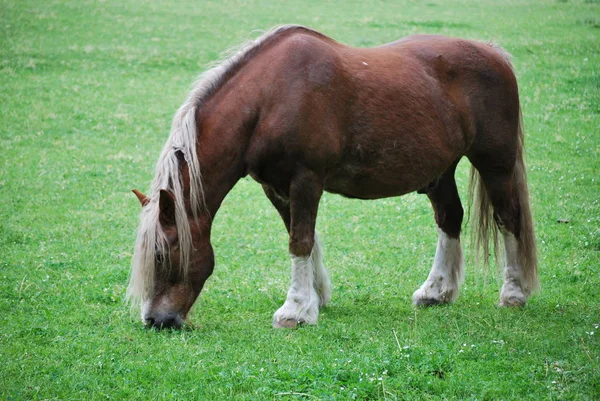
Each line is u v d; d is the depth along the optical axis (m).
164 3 34.53
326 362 6.34
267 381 5.99
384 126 7.66
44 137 17.08
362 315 8.05
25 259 9.80
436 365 6.30
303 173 7.32
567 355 6.60
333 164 7.54
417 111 7.83
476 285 9.29
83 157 15.70
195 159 7.02
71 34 27.42
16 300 8.22
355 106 7.57
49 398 5.80
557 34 26.33
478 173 8.73
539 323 7.65
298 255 7.52
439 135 7.98
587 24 28.05
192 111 7.18
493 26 28.34
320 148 7.30
